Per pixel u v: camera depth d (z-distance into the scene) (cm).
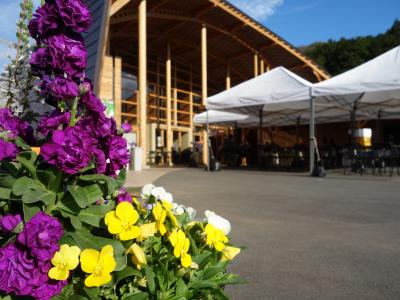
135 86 1920
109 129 116
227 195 727
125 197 135
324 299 251
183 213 176
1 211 120
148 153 1855
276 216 527
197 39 1948
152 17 1582
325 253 353
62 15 119
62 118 117
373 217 521
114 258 113
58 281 104
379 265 319
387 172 1298
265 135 2862
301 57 2170
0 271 95
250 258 337
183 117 2223
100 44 705
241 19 1727
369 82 979
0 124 139
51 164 111
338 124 2900
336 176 1152
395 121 2770
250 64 2291
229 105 1210
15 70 176
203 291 131
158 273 126
